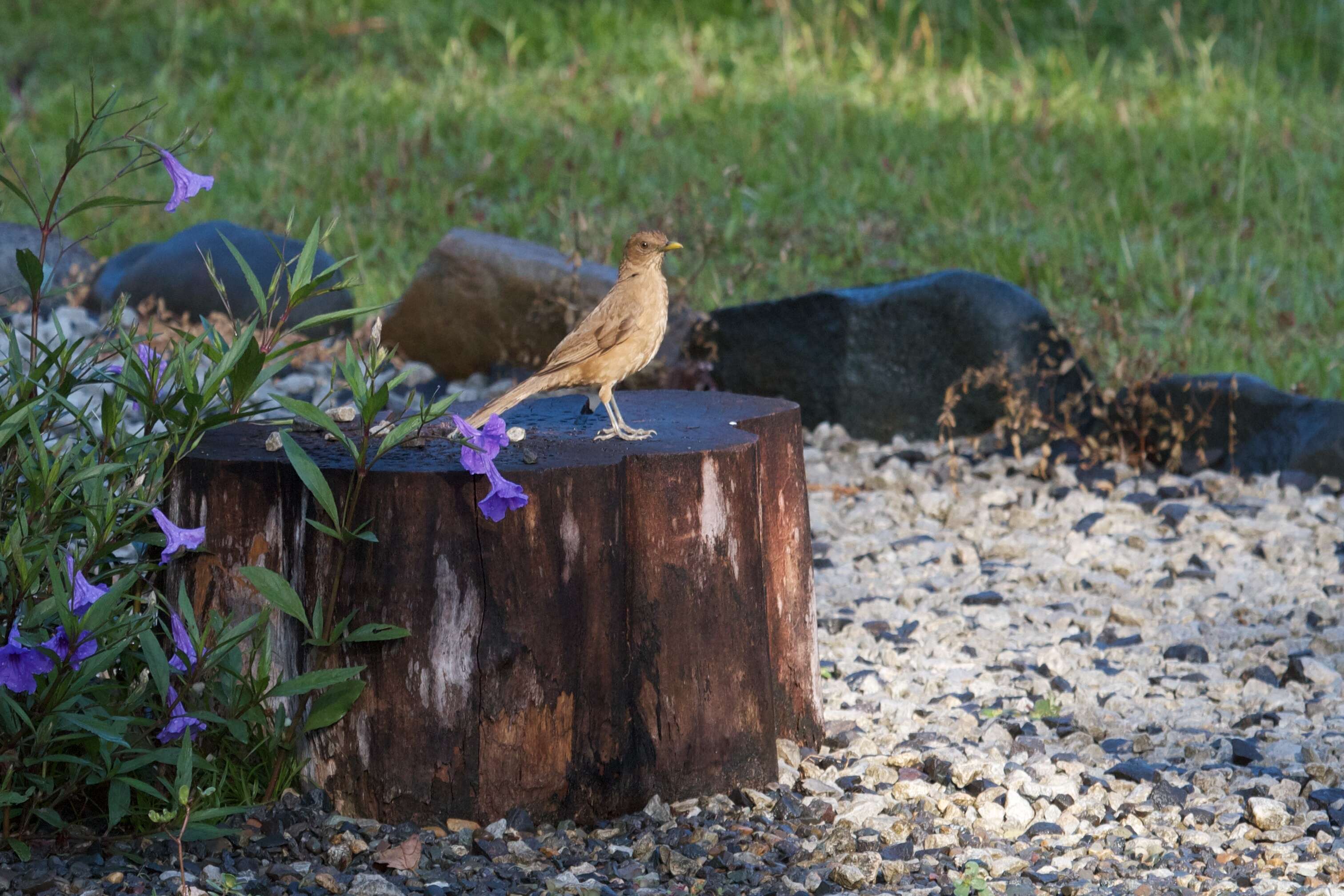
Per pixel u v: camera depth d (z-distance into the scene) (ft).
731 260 61.36
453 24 99.81
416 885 21.49
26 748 21.42
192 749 22.30
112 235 65.36
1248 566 38.27
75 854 21.79
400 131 77.71
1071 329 52.08
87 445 23.40
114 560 23.12
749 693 24.70
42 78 90.63
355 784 23.09
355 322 55.93
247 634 22.18
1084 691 30.83
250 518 23.06
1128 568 38.06
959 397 48.37
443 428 24.88
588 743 23.35
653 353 25.55
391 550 22.25
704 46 97.25
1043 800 24.81
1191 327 54.34
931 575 38.09
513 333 52.65
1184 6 102.68
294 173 71.36
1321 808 25.14
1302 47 97.40
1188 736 28.30
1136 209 69.15
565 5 102.63
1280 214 67.56
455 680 22.58
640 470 23.27
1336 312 56.18
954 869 22.59
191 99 85.15
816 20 100.58
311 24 99.50
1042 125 77.77
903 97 88.38
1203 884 22.13
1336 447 43.75
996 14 102.78
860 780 25.67
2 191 64.39
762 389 50.44
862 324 48.49
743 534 24.31
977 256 62.80
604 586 22.98
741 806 24.32
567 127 78.64
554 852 22.54
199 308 53.31
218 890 20.95
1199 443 46.52
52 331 52.08
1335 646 32.58
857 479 45.37
